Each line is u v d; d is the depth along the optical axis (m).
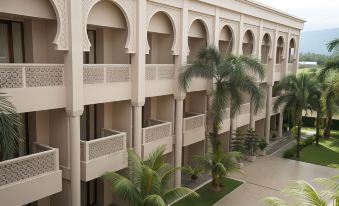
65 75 9.91
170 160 15.16
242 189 15.80
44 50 10.61
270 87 23.33
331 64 18.41
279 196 15.09
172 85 14.54
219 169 14.72
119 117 13.13
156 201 8.76
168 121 15.16
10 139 6.12
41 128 10.91
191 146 17.92
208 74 14.02
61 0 9.38
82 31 10.02
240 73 13.78
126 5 11.54
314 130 31.05
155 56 15.19
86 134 13.25
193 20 14.97
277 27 22.92
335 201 7.54
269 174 18.02
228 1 16.58
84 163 10.60
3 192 8.33
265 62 23.27
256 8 19.39
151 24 13.41
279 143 24.98
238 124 19.77
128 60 12.70
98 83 11.00
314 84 21.59
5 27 10.08
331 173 18.41
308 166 19.62
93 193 13.88
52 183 9.48
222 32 17.80
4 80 8.41
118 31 12.75
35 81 9.15
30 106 9.05
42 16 9.30
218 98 14.39
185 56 14.61
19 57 10.51
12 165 8.53
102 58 12.83
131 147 12.97
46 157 9.34
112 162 11.54
